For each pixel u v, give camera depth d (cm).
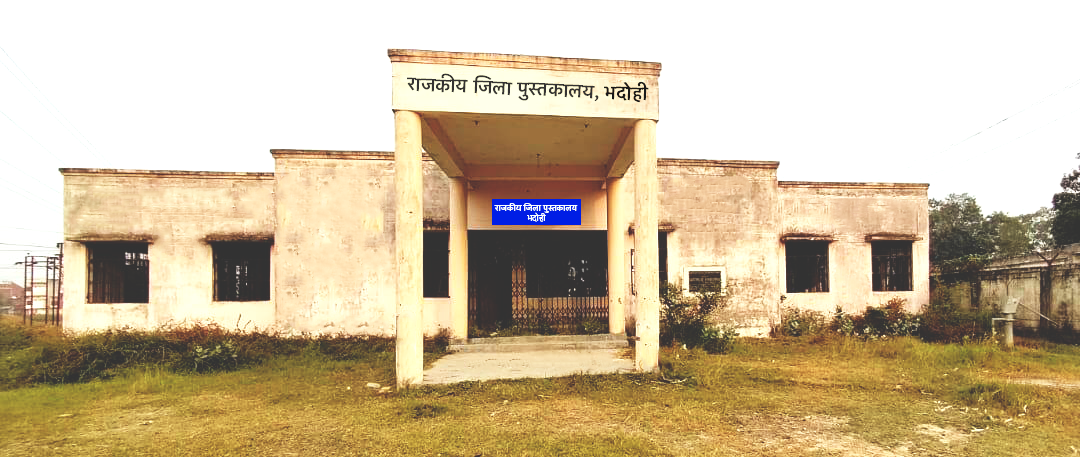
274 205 1175
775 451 471
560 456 457
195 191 1202
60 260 1242
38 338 1153
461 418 575
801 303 1333
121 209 1180
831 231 1360
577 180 1164
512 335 1088
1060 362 934
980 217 2806
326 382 772
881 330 1264
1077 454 467
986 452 471
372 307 1152
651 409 601
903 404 629
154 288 1173
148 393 723
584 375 751
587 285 1229
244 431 543
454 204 1085
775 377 770
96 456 477
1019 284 1374
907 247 1406
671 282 1207
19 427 567
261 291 1231
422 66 722
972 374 795
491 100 734
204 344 956
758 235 1263
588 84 758
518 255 1202
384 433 527
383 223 1167
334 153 1162
